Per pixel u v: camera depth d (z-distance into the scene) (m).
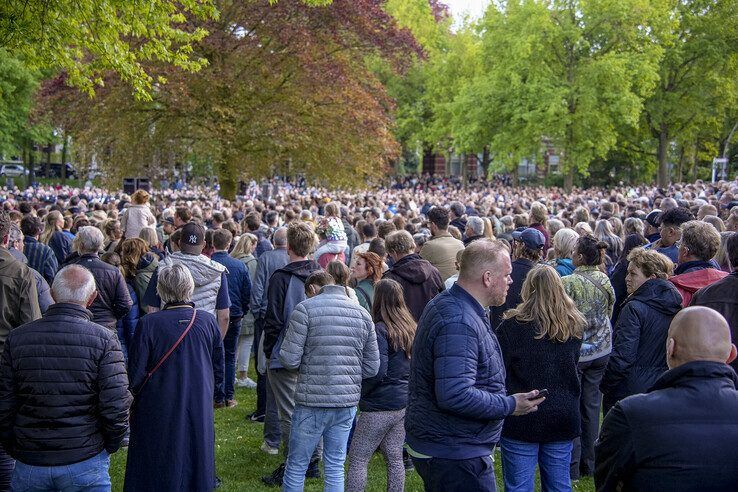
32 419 4.04
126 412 4.21
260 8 20.48
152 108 21.03
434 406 3.77
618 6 37.31
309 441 5.06
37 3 8.93
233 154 21.95
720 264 6.63
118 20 9.69
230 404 8.34
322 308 5.09
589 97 37.59
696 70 43.88
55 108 22.22
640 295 5.33
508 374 4.44
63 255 10.14
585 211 10.52
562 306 4.35
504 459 4.50
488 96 41.72
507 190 41.31
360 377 5.10
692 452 2.86
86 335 4.15
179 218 9.59
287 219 11.43
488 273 3.80
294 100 21.59
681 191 28.83
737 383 3.62
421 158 71.88
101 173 23.55
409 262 6.44
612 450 3.05
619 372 5.22
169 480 4.62
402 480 5.27
